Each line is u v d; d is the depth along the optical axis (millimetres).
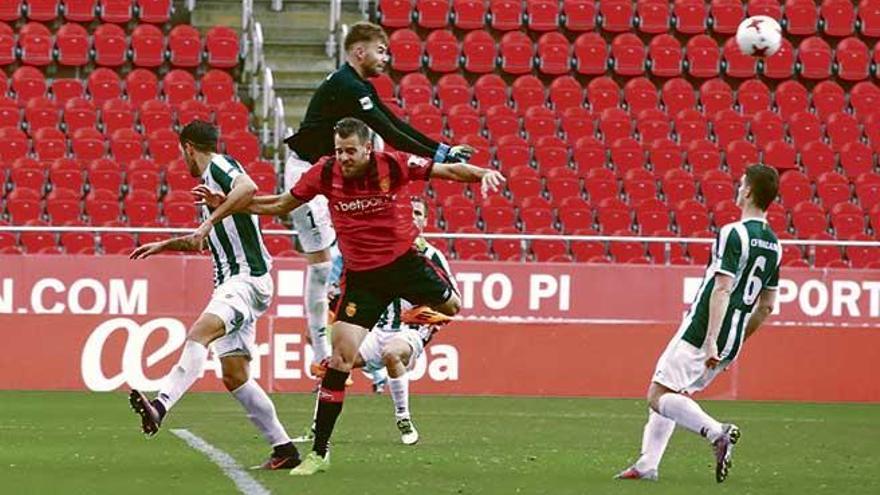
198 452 30328
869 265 60781
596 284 51312
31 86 66938
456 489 24781
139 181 60875
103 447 31328
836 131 68688
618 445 34000
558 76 70938
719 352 25781
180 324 48719
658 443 26609
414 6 72062
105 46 69062
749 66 71562
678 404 25641
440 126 65875
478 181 25453
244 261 26828
